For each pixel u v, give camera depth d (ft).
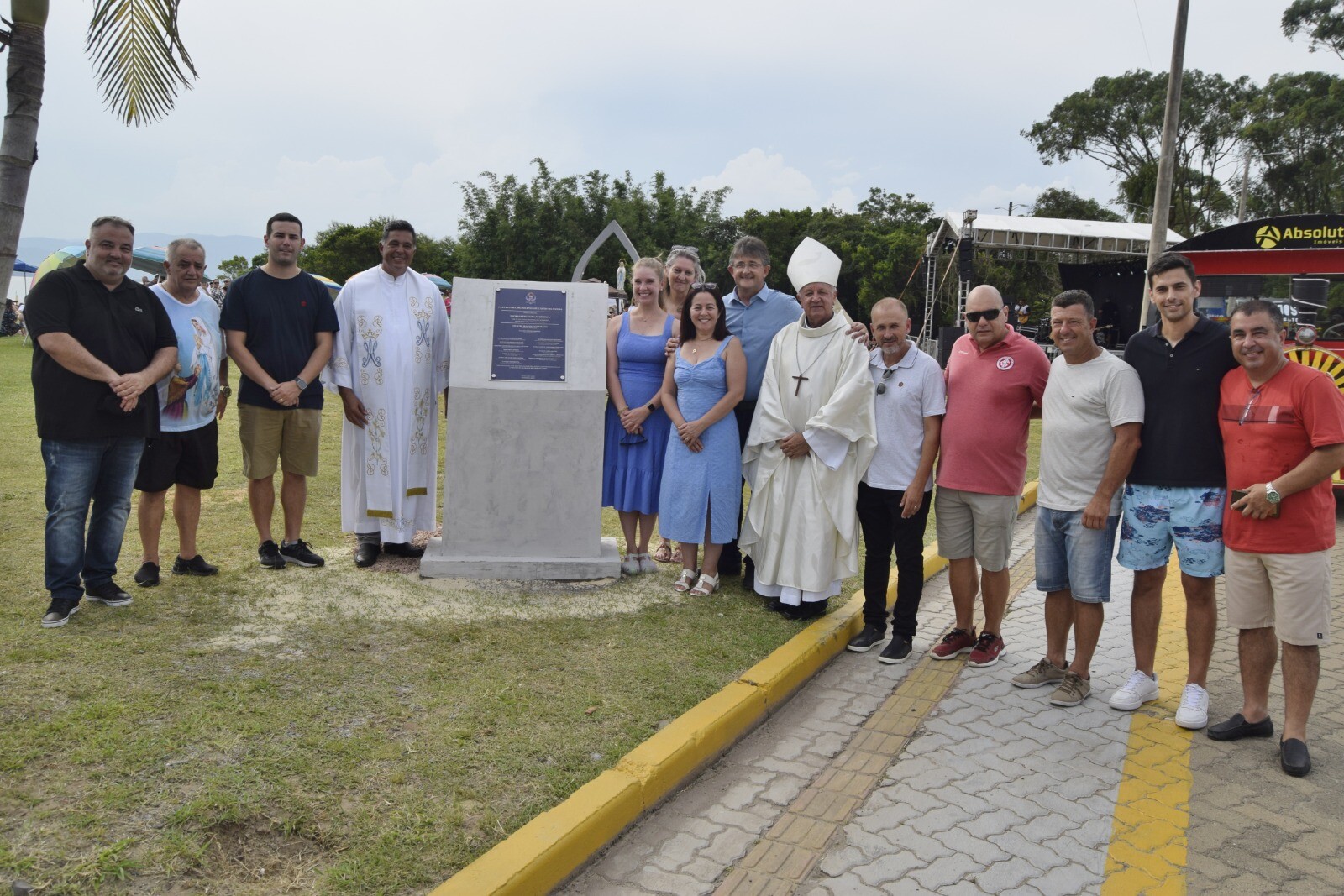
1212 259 34.55
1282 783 11.67
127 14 14.67
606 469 19.03
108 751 10.06
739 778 11.64
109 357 13.83
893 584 20.07
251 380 16.96
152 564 16.16
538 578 18.13
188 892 8.02
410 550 19.42
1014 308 75.77
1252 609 12.50
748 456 17.44
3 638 13.14
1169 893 9.25
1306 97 100.89
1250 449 12.19
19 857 8.14
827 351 16.40
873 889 9.27
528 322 18.15
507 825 9.46
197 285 16.21
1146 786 11.53
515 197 104.27
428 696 12.33
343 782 9.96
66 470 13.69
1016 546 24.62
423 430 18.94
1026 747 12.64
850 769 11.92
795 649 14.89
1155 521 13.32
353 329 18.04
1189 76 108.58
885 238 119.44
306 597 16.07
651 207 108.78
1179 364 13.00
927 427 15.42
